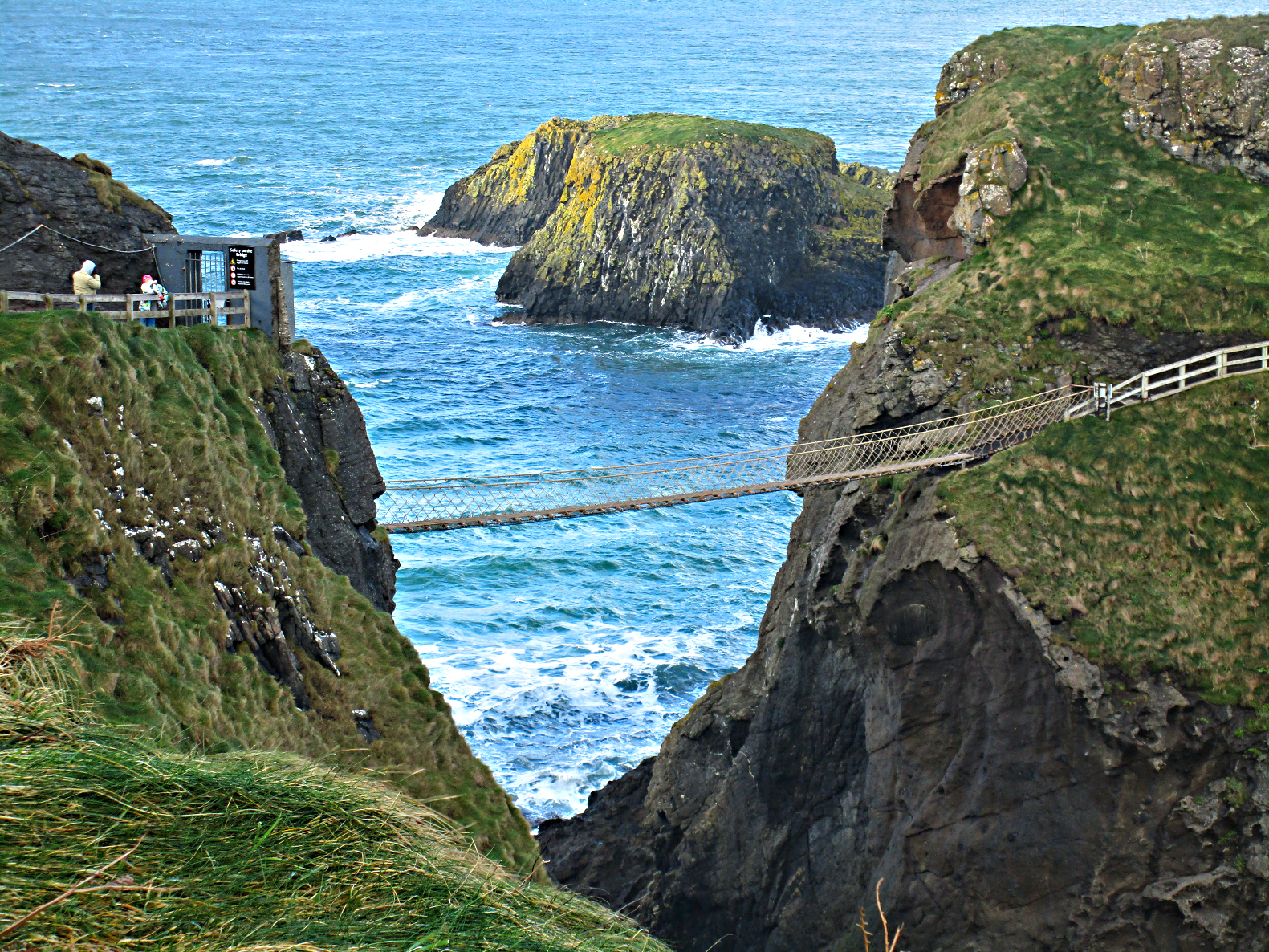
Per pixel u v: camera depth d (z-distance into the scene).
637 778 42.00
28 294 22.73
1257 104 45.06
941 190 46.78
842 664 37.94
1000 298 41.50
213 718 17.39
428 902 9.85
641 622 51.72
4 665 11.58
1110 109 47.84
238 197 139.75
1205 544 34.56
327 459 28.12
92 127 187.50
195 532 21.23
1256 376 38.47
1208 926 30.47
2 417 18.28
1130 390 38.44
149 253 28.88
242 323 27.69
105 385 20.80
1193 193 45.09
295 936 8.73
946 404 39.09
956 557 33.88
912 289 47.19
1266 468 36.38
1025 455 36.41
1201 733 31.19
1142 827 31.36
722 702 41.34
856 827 36.59
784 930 37.34
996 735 33.31
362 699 23.19
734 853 38.81
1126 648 32.00
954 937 33.31
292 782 10.84
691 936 39.19
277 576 23.00
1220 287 40.62
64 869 8.68
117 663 16.38
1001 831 32.84
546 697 45.88
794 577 41.53
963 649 34.34
